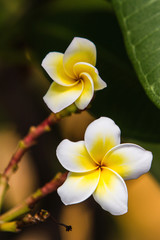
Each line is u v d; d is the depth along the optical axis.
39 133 0.51
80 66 0.45
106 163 0.44
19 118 0.84
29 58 0.66
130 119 0.58
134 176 0.44
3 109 0.87
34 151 0.82
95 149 0.44
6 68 0.81
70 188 0.44
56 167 0.82
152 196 1.19
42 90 0.85
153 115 0.58
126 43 0.52
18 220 0.50
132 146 0.44
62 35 0.65
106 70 0.61
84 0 0.64
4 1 0.73
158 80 0.50
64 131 0.85
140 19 0.53
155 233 1.20
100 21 0.63
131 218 1.14
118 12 0.53
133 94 0.59
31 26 0.66
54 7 0.65
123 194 0.43
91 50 0.45
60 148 0.44
